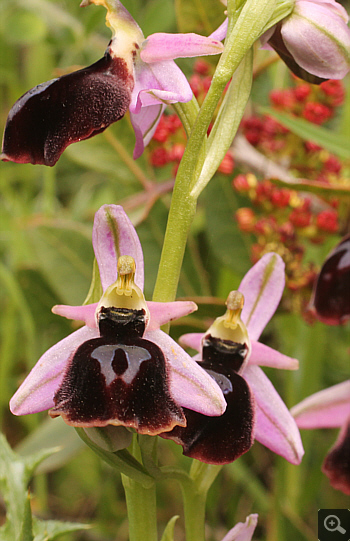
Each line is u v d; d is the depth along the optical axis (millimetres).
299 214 224
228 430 153
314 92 243
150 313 152
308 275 219
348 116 255
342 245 183
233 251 251
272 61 227
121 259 152
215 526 243
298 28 159
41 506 253
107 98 149
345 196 207
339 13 160
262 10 152
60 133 146
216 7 188
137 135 158
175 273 157
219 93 153
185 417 149
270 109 218
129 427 150
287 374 239
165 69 152
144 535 163
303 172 250
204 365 161
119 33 152
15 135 146
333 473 178
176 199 155
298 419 183
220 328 163
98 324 151
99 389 144
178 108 156
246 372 165
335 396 182
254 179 230
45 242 254
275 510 212
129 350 148
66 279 254
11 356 261
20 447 231
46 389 147
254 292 169
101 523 252
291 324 241
